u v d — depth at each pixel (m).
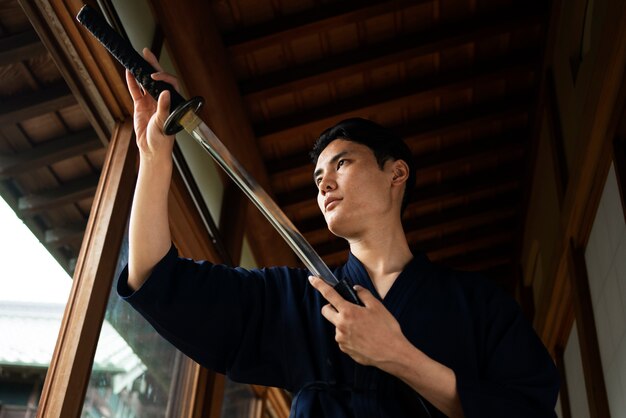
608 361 3.30
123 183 2.64
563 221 3.92
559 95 4.21
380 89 4.61
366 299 1.01
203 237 3.69
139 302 1.14
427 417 1.03
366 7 4.05
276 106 4.52
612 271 3.17
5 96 2.68
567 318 4.27
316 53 4.30
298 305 1.17
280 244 5.21
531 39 4.55
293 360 1.12
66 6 2.47
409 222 5.64
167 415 3.16
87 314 2.36
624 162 3.04
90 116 2.73
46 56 2.60
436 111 4.86
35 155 2.72
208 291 1.17
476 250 6.07
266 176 4.84
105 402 2.51
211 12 3.91
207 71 3.86
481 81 4.64
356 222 1.23
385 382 1.05
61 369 2.27
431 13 4.23
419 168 5.14
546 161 4.62
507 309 1.17
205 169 4.01
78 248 2.73
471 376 1.10
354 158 1.26
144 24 3.22
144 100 1.21
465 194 5.40
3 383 2.96
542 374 1.10
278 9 4.04
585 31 3.67
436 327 1.13
